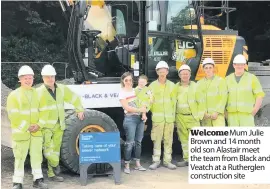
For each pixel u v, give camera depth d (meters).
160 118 7.07
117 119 7.86
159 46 7.60
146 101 6.78
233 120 6.69
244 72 6.67
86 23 7.44
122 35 7.60
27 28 19.38
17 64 16.38
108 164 6.66
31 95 6.02
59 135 6.41
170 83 7.14
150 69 7.57
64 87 6.51
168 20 7.62
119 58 7.58
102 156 6.31
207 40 8.02
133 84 7.46
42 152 6.52
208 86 6.97
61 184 6.32
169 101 7.10
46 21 19.61
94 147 6.30
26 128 5.93
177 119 7.28
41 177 6.09
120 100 6.71
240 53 8.21
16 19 19.20
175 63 7.70
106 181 6.46
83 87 6.94
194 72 7.82
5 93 9.08
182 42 7.73
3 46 18.38
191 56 7.79
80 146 6.26
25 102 5.93
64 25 19.70
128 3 7.50
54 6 19.47
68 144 6.48
